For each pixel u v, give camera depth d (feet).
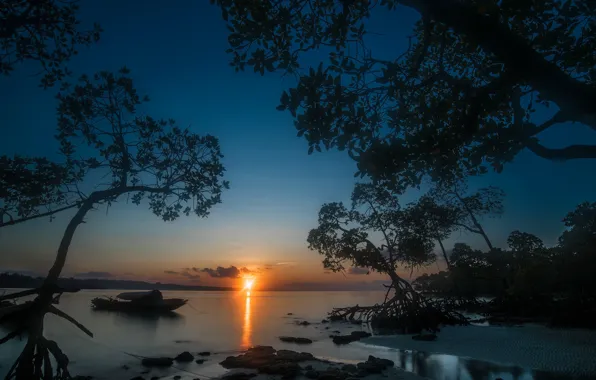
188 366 67.77
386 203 133.18
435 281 198.08
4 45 32.22
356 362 69.56
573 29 21.20
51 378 41.75
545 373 56.34
